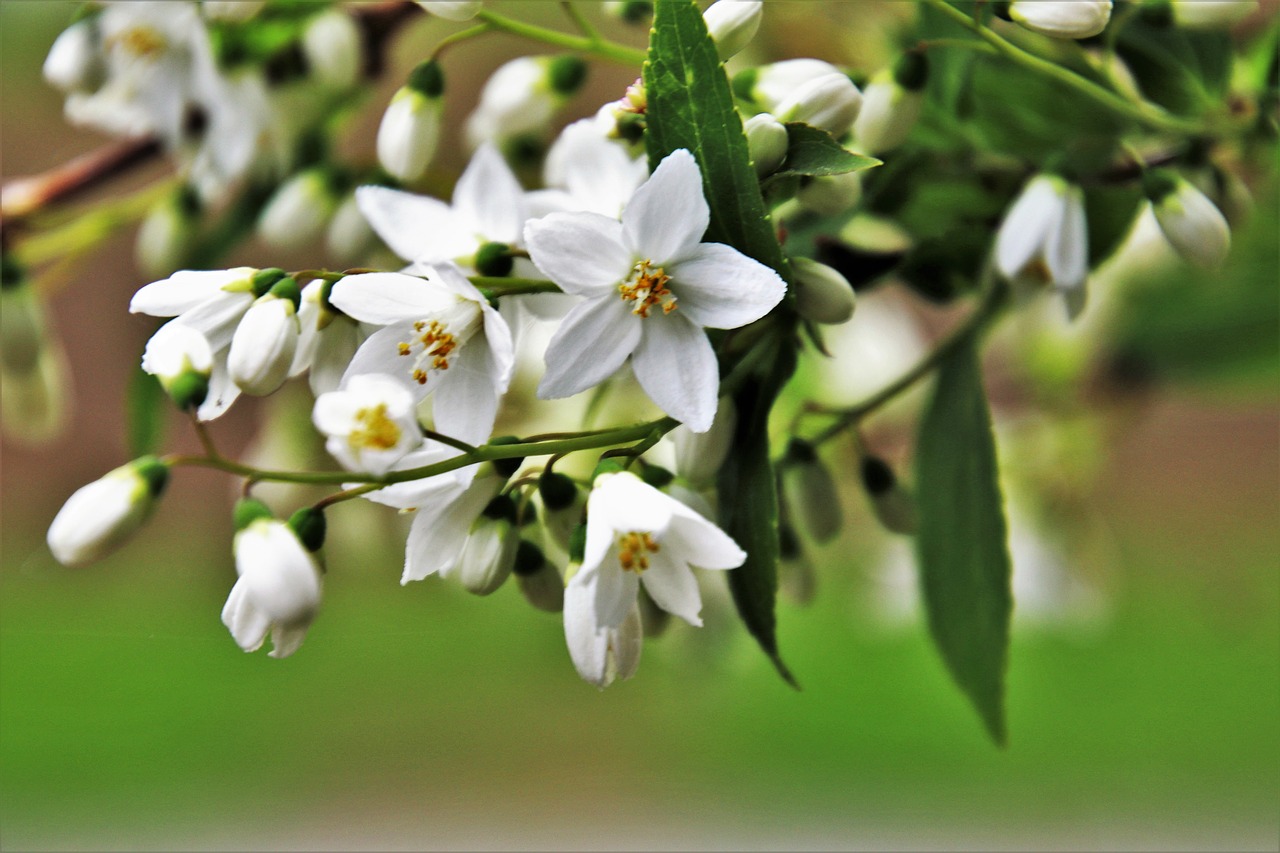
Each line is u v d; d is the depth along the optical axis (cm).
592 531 30
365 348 31
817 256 34
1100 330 40
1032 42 35
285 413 39
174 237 38
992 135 35
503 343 30
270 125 37
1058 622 44
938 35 35
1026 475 43
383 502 31
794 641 57
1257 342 39
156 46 36
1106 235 34
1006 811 80
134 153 38
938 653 34
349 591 61
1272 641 80
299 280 34
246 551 30
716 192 30
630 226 30
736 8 31
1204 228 33
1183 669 80
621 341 31
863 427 40
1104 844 80
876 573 45
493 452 30
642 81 31
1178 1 34
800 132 31
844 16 36
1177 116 35
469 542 31
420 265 31
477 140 37
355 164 37
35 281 38
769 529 31
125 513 30
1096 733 79
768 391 31
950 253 34
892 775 82
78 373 80
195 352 30
